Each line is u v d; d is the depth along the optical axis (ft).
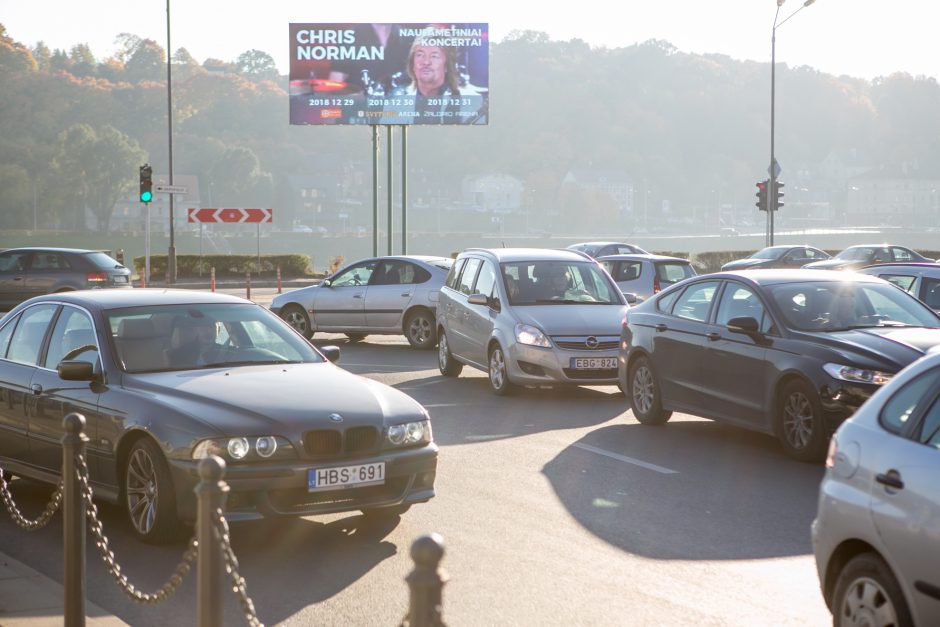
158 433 21.29
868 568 14.14
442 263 63.41
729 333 32.94
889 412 14.62
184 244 540.11
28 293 83.46
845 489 14.64
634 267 71.51
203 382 22.66
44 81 603.26
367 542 22.16
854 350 29.32
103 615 17.29
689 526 23.31
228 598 18.63
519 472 28.99
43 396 24.48
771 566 20.40
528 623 17.26
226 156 637.71
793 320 31.53
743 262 139.64
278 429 20.84
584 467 29.60
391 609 18.10
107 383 23.27
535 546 21.76
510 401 42.68
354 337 67.87
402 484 22.03
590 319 43.14
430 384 47.93
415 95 137.69
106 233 527.81
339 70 137.18
